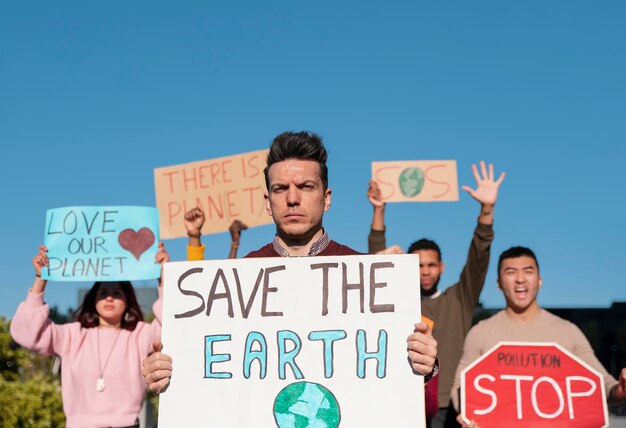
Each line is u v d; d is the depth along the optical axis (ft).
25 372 36.55
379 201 21.13
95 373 16.03
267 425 9.97
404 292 10.32
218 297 10.51
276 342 10.26
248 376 10.16
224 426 10.00
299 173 10.39
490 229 17.94
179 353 10.34
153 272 17.47
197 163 23.11
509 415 15.33
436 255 19.75
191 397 10.15
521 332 17.08
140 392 16.31
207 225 22.74
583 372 15.37
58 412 31.27
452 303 18.16
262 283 10.52
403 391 9.91
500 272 17.63
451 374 17.52
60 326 16.70
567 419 15.21
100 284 17.24
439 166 22.85
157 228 17.76
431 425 17.29
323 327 10.27
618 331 40.40
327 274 10.46
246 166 22.88
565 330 17.02
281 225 10.50
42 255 17.29
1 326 33.63
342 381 10.02
